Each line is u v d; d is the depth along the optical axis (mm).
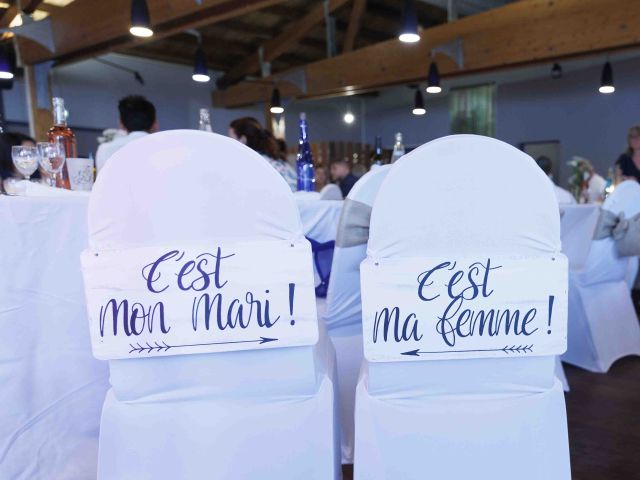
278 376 798
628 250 1864
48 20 5262
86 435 1085
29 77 6238
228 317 761
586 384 1859
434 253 757
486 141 706
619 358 2125
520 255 759
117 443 801
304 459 820
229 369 791
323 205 1441
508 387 804
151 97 8078
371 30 8062
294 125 9992
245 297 758
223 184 718
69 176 1344
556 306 773
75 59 5812
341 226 1112
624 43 4070
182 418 799
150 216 723
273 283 758
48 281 1005
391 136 10070
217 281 750
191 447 801
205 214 729
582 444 1393
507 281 763
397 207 735
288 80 6941
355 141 10688
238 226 739
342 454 1299
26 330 988
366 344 773
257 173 719
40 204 975
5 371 969
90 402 1086
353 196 1098
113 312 751
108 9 4621
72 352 1050
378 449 810
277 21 7430
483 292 764
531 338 779
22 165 1224
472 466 808
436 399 806
